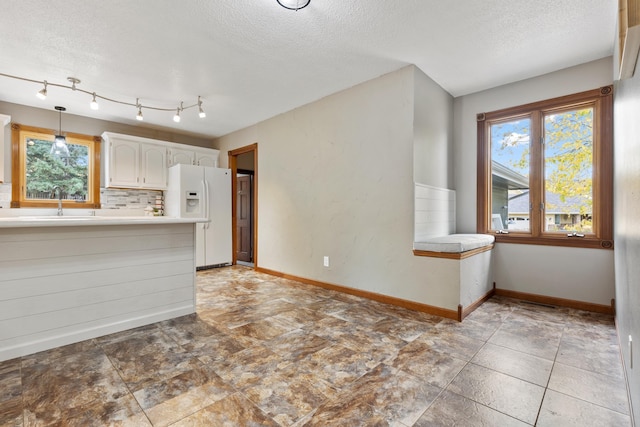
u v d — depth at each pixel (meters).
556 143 3.23
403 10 2.22
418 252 2.98
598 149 2.94
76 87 3.53
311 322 2.70
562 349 2.17
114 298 2.50
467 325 2.62
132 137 4.76
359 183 3.49
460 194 3.84
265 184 4.79
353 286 3.56
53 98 3.87
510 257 3.47
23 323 2.11
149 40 2.60
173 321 2.74
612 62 2.84
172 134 5.59
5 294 2.05
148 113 4.46
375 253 3.34
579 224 3.11
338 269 3.72
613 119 2.80
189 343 2.28
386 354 2.10
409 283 3.06
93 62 2.97
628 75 1.31
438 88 3.51
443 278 2.82
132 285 2.60
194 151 5.49
